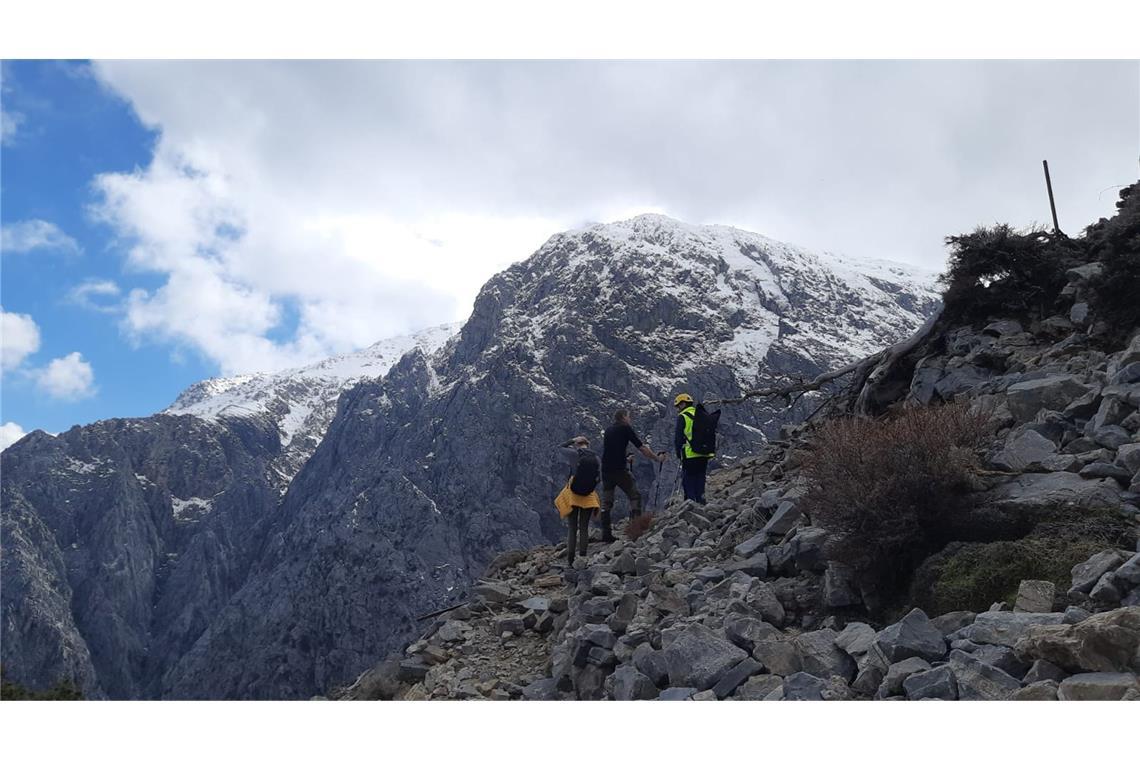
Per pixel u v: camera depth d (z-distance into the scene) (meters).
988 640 5.17
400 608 151.25
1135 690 4.12
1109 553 5.80
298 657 153.50
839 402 16.11
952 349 13.61
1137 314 11.02
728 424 153.62
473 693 7.61
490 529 164.12
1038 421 8.85
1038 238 14.15
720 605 7.41
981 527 6.91
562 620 8.73
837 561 7.32
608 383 188.12
